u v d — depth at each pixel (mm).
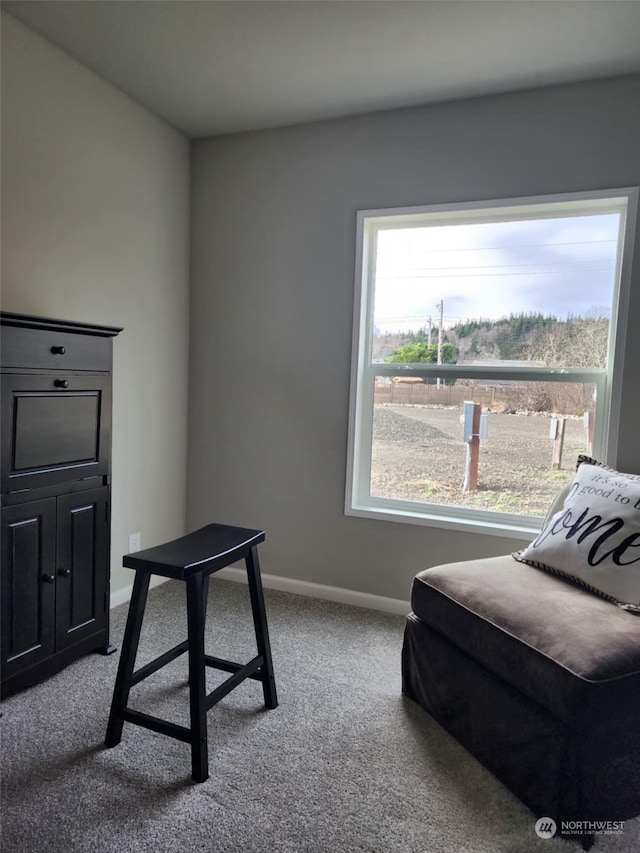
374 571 2715
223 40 2072
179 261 2945
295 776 1505
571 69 2191
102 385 2107
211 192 2949
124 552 2680
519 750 1433
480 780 1513
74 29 2035
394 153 2576
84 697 1845
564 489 2096
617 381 2260
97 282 2424
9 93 1982
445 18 1897
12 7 1916
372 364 2777
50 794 1410
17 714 1741
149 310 2752
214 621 2471
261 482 2934
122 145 2514
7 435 1748
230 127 2807
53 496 1916
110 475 2172
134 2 1868
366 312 2758
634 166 2213
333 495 2783
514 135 2379
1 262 1990
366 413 2799
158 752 1582
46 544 1898
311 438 2814
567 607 1539
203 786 1455
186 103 2572
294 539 2871
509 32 1968
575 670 1290
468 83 2316
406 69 2227
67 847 1254
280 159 2789
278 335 2852
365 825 1346
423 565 2623
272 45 2094
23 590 1824
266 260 2852
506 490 2564
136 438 2719
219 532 1827
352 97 2469
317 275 2750
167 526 2973
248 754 1587
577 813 1293
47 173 2152
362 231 2648
